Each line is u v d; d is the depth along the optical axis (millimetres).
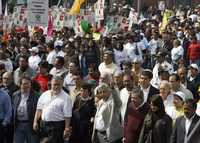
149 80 14828
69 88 16875
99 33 29125
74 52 21938
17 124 15289
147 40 29297
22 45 23359
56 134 14703
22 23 28812
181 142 12641
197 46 25453
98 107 14422
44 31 29219
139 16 44719
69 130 14680
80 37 24953
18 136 15320
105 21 34938
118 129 14211
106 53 17781
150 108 13031
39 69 17609
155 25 34219
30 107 15188
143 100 13797
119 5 48281
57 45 23141
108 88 14344
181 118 12742
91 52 22328
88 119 15008
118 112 14305
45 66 17281
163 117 12734
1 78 17078
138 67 17047
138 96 13680
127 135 13766
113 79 15578
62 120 14734
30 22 20297
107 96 14328
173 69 21484
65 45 23141
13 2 39219
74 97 15547
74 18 29031
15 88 16078
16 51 24391
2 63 18672
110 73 17266
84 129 14984
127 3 57844
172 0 64312
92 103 15055
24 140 15375
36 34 26969
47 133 14742
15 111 15258
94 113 15000
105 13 40562
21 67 18281
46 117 14703
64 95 14766
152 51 26688
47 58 22391
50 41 24750
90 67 17688
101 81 15445
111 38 24344
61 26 28875
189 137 12570
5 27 29750
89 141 15086
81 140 15070
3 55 20516
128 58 23812
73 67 17000
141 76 14812
